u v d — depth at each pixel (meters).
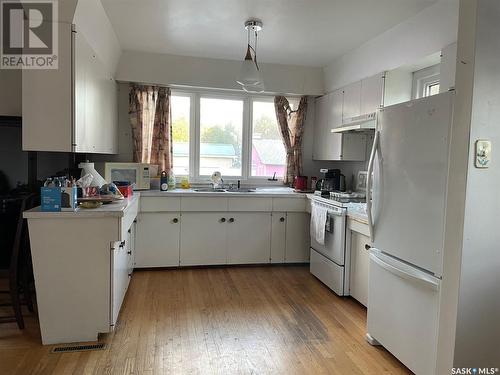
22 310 2.82
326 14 2.78
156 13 2.82
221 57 3.96
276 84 4.28
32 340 2.38
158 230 3.88
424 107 1.95
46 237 2.27
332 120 4.14
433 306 1.89
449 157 1.78
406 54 2.88
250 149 4.59
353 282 3.20
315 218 3.72
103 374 2.03
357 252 3.12
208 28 3.12
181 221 3.92
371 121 3.20
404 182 2.11
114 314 2.45
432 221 1.89
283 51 3.71
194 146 4.42
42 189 2.26
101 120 3.16
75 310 2.35
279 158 4.69
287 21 2.93
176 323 2.69
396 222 2.19
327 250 3.52
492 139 1.70
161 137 4.14
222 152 4.52
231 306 3.04
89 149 2.71
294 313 2.94
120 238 2.36
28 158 3.07
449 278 1.77
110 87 3.60
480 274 1.74
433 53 2.61
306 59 3.97
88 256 2.33
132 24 3.05
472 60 1.66
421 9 2.65
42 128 2.30
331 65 4.09
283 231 4.19
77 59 2.35
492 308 1.77
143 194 3.77
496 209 1.73
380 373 2.13
